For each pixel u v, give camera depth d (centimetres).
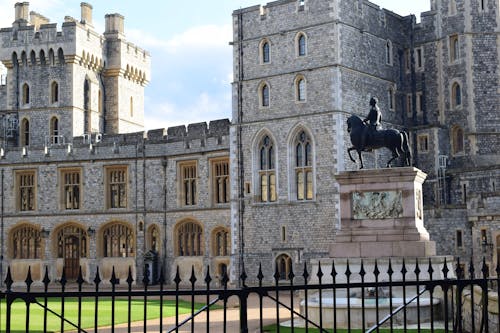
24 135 6638
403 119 5288
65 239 5706
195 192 5359
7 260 5766
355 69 4697
